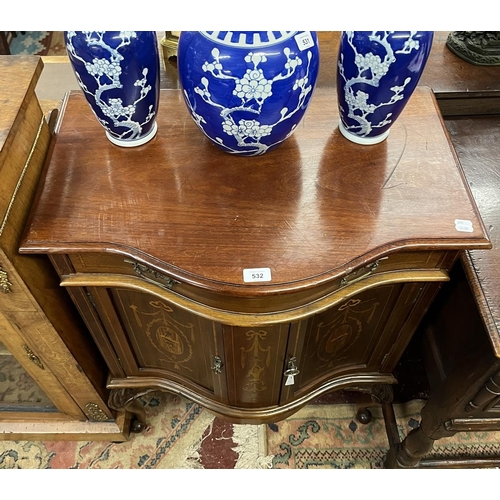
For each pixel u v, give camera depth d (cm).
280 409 93
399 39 56
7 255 61
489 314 65
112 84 61
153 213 64
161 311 75
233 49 54
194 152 72
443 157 71
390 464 105
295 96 59
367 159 70
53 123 83
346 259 60
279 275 59
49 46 191
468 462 100
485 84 90
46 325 75
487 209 80
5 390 104
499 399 76
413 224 63
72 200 65
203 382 91
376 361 91
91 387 93
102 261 66
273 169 69
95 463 110
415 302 74
